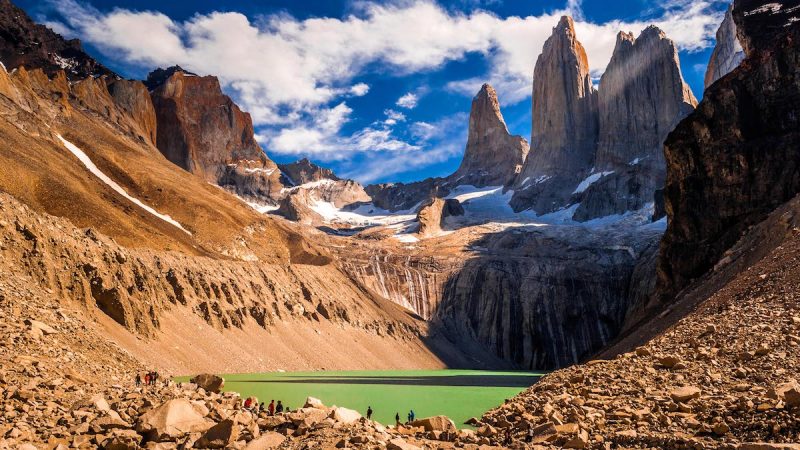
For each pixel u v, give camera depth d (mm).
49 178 131875
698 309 64188
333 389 85250
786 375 35812
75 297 83250
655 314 99312
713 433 29625
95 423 26750
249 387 82750
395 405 71500
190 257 134375
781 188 102750
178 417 27188
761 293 55844
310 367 129125
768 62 110500
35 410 28422
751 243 81250
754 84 111438
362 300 190500
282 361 123188
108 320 87500
